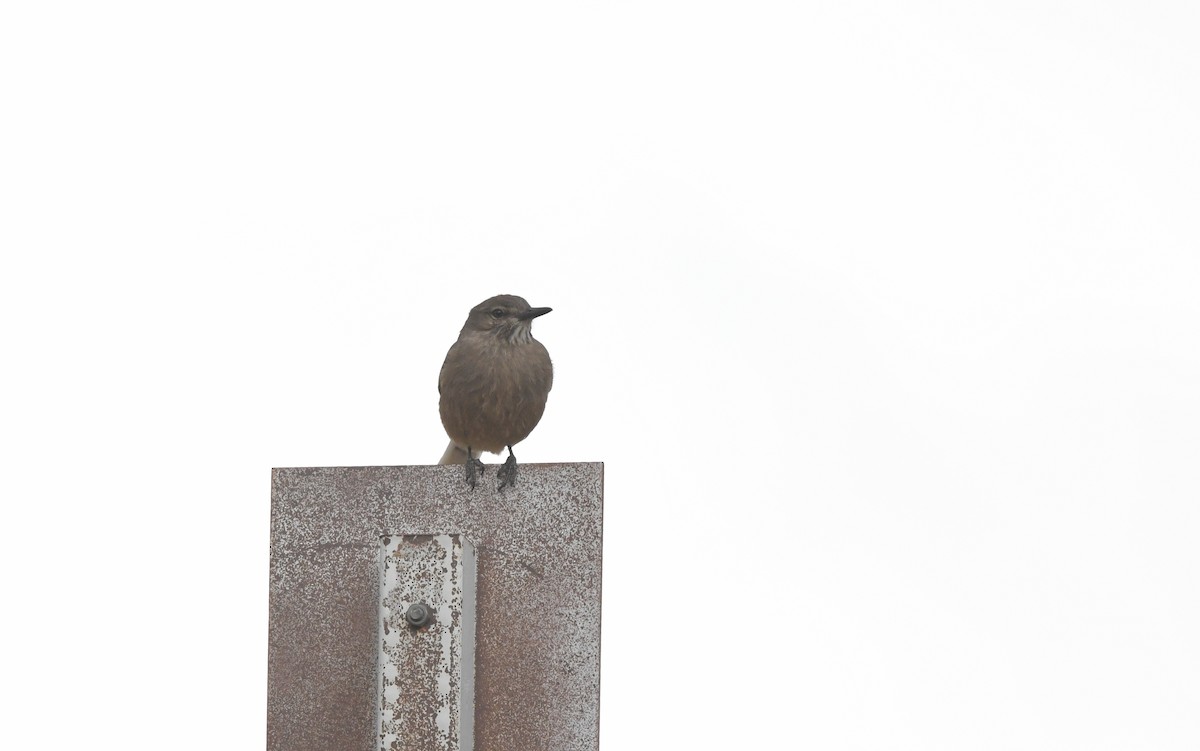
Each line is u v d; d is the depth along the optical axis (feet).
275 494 38.27
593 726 36.24
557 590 37.01
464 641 35.70
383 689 35.29
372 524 37.88
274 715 37.19
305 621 37.60
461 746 35.17
